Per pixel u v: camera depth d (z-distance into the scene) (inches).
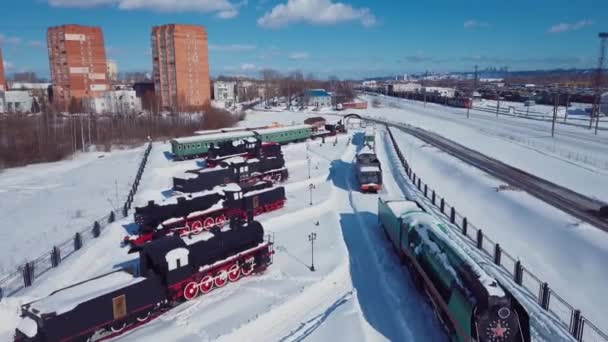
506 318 594.6
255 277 944.3
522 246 1167.6
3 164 2327.8
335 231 1256.2
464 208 1537.9
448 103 6756.9
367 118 4768.7
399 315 800.9
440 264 753.6
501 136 3400.6
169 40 5032.0
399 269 1005.2
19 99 4852.4
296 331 741.9
